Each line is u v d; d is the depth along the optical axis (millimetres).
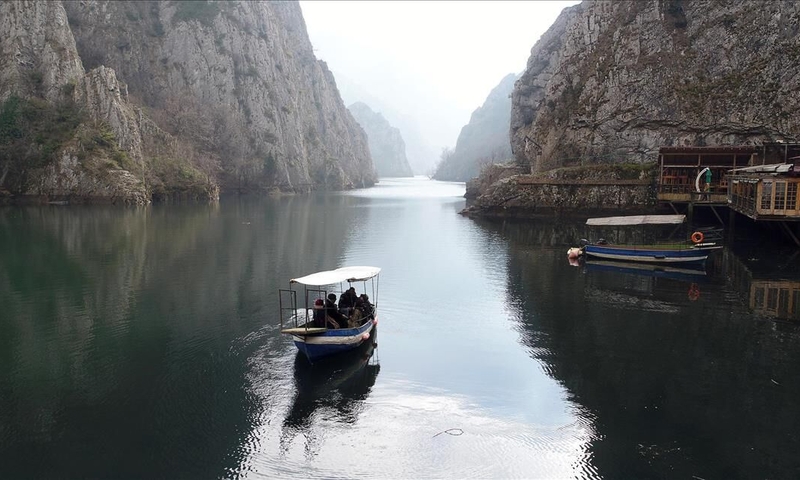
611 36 94625
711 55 82625
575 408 21000
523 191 85250
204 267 45844
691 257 46844
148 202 106000
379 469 17094
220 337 28344
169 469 16969
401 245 59531
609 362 25484
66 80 110875
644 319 31875
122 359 25438
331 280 26453
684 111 81875
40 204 99625
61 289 38031
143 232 67062
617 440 18719
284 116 179500
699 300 35719
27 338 28172
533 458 17703
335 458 17656
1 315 32000
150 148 122250
